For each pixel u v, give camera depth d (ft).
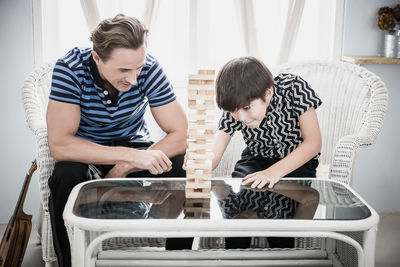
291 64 7.63
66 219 4.34
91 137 6.37
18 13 8.25
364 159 9.20
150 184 5.20
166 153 6.21
